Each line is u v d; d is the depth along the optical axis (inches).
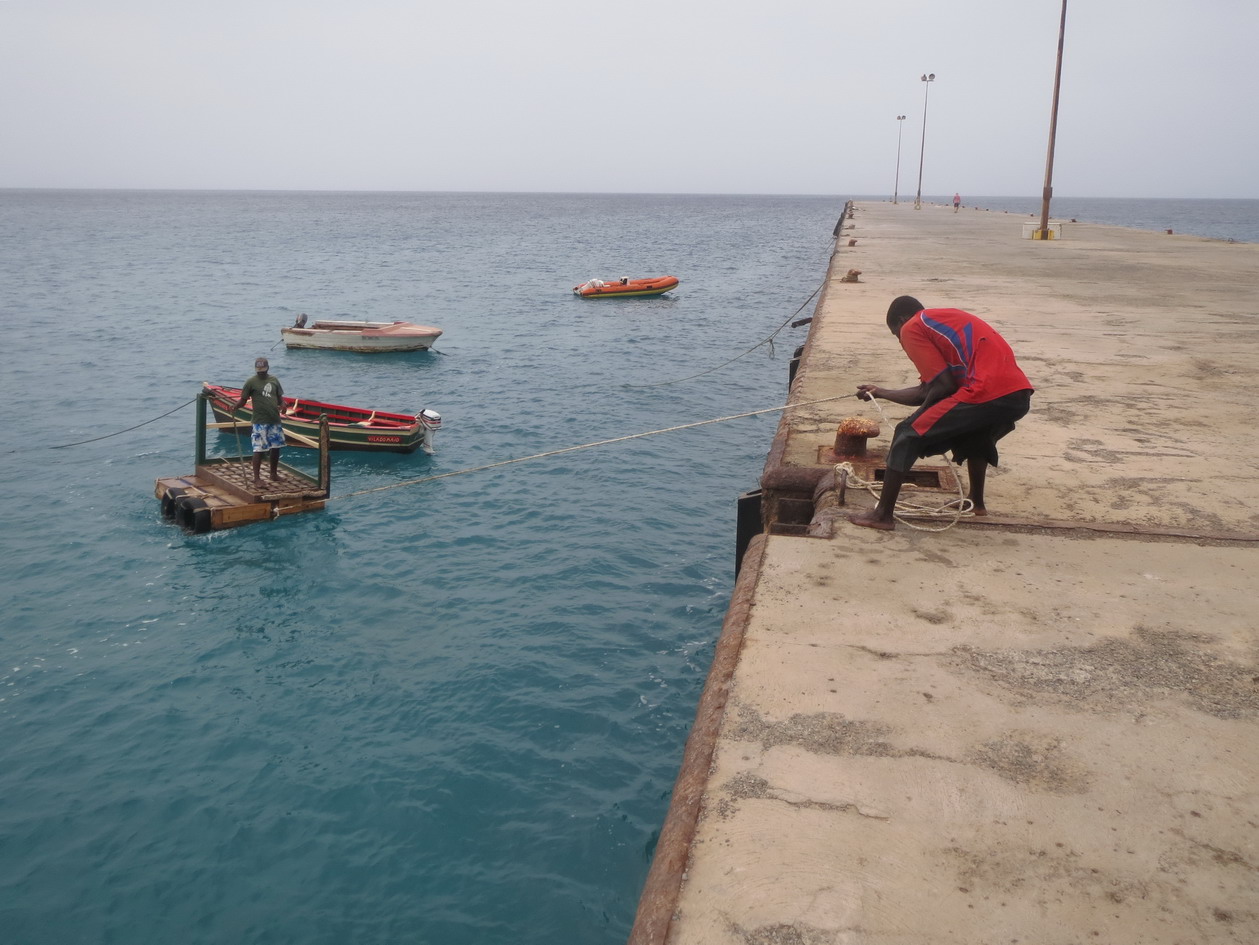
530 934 265.1
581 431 807.7
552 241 3885.3
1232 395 355.3
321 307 1636.3
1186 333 499.5
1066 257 1040.8
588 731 358.0
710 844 111.3
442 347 1234.0
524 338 1316.4
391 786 324.8
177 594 469.7
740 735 133.3
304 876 284.2
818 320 544.7
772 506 263.4
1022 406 200.1
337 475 674.2
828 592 180.4
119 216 6530.5
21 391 925.2
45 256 2751.0
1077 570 190.7
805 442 292.8
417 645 421.7
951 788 120.7
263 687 384.8
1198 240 1395.2
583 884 283.6
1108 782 121.6
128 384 969.5
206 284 1994.3
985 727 134.4
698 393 966.4
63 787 319.9
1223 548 201.8
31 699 372.2
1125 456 275.4
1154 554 198.8
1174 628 164.6
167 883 279.4
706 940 96.6
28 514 576.4
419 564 508.7
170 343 1228.5
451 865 289.9
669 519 581.3
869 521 214.4
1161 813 115.3
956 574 188.9
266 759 337.4
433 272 2370.8
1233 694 142.6
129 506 594.9
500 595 471.8
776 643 160.1
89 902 271.4
